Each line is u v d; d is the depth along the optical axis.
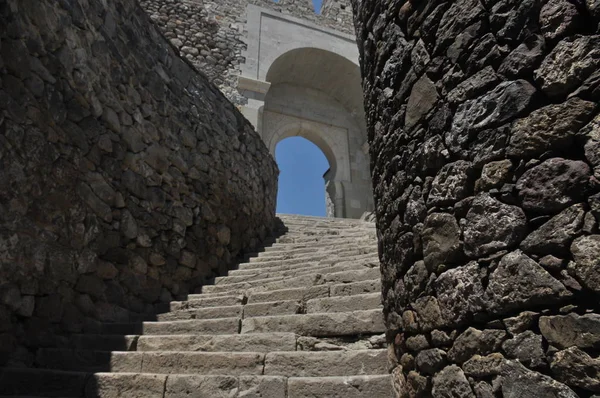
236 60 10.61
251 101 10.22
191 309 3.69
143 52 4.50
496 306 1.40
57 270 3.09
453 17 1.77
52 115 3.17
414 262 1.95
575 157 1.28
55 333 3.02
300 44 11.72
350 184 12.70
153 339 3.05
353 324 2.75
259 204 6.74
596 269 1.16
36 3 3.09
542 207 1.32
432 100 1.84
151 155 4.37
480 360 1.44
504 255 1.41
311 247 5.77
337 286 3.39
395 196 2.17
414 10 2.04
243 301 3.75
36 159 2.98
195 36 10.34
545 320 1.27
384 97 2.32
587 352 1.15
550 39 1.37
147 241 4.14
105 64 3.84
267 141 12.22
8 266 2.69
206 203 5.20
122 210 3.88
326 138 13.10
